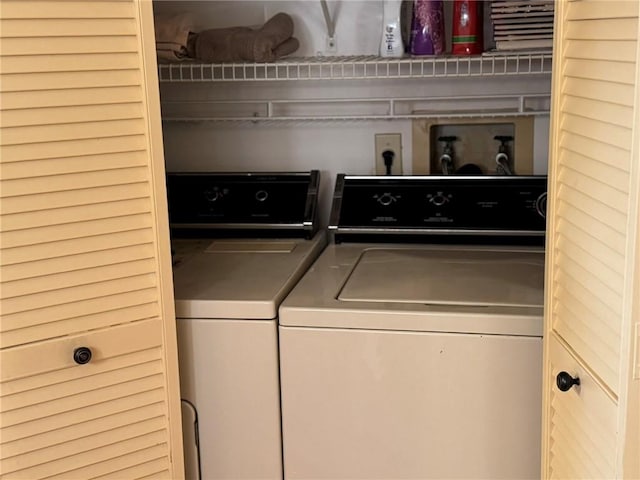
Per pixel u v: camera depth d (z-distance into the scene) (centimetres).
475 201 213
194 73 216
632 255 106
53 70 134
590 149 122
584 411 128
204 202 225
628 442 112
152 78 143
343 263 199
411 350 162
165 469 161
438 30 208
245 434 173
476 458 165
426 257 203
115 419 153
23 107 132
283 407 170
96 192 142
